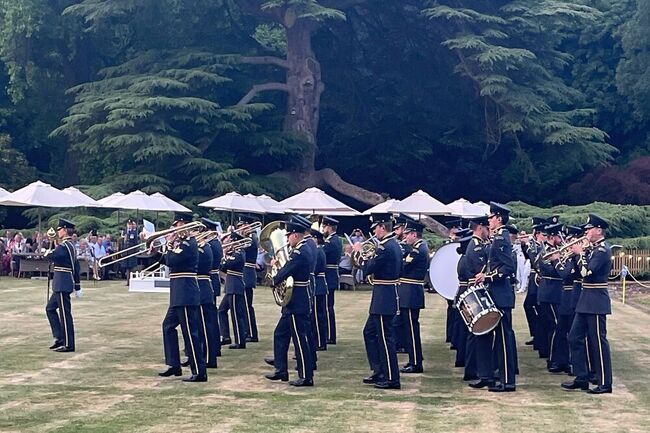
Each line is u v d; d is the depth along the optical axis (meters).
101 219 39.69
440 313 23.59
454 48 44.06
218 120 43.06
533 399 12.45
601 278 12.95
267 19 46.41
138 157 40.59
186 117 41.94
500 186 51.38
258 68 49.09
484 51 43.56
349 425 10.65
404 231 14.88
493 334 13.22
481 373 13.22
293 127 46.28
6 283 30.52
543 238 15.61
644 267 38.44
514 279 13.28
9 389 12.66
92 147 41.84
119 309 23.03
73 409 11.38
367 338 13.43
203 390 12.72
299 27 46.00
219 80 43.34
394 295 13.07
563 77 55.03
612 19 53.56
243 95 48.09
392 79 50.75
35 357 15.39
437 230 41.91
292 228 13.16
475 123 50.09
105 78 46.41
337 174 49.53
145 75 43.78
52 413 11.14
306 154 45.97
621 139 54.66
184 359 15.27
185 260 13.48
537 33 46.66
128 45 49.78
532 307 17.09
